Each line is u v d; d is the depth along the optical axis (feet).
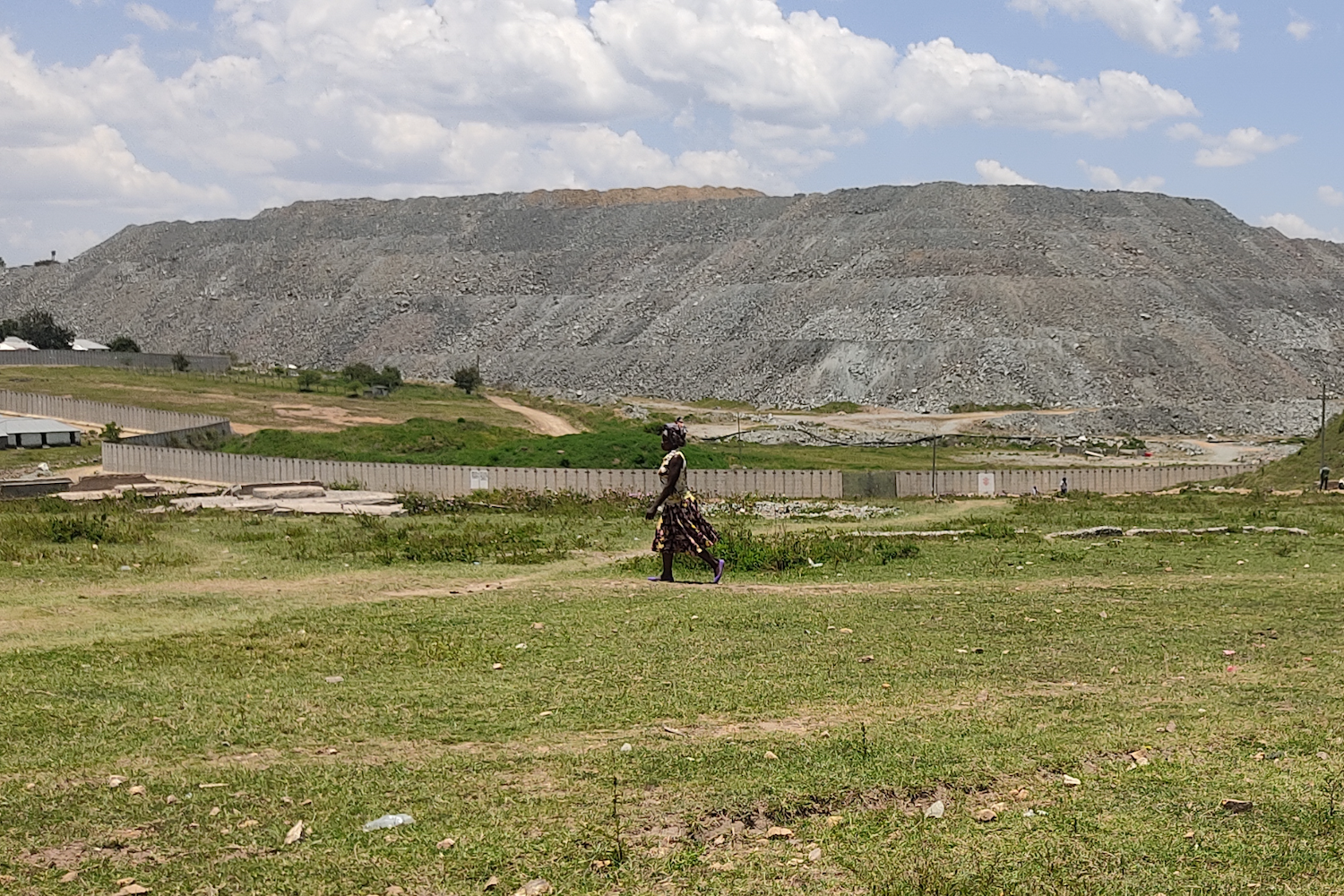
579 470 139.13
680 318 468.34
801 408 367.66
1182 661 39.65
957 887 21.40
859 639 43.34
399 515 104.99
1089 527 91.56
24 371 323.37
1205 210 584.40
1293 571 63.72
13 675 36.88
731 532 77.56
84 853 23.09
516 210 647.15
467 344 497.87
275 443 200.44
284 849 23.20
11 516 95.81
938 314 419.95
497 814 24.84
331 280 589.32
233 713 32.68
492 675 37.45
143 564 65.51
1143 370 384.06
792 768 27.68
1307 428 333.01
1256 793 26.05
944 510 116.78
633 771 27.50
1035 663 39.40
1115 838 23.70
